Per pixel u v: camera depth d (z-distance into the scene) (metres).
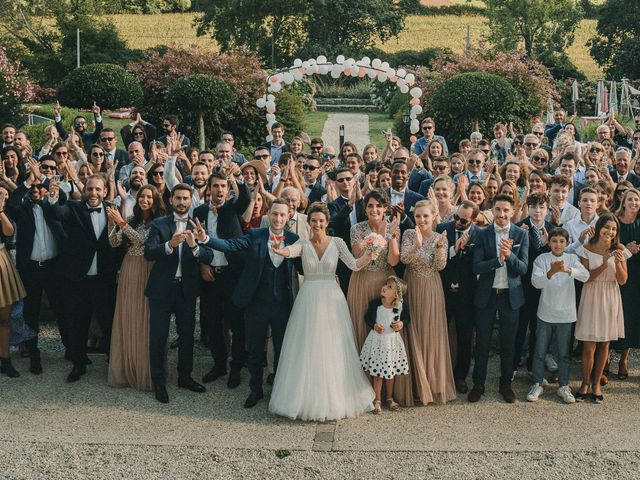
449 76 20.98
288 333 6.34
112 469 5.45
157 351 6.65
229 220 7.02
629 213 6.96
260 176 7.36
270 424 6.18
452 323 7.03
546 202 7.03
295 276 7.26
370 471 5.40
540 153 8.95
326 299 6.30
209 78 18.03
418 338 6.50
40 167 7.81
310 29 35.28
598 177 8.11
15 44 32.66
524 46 35.12
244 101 18.73
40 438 5.91
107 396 6.73
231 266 6.91
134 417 6.30
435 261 6.46
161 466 5.49
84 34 32.28
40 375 7.21
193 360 7.60
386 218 6.78
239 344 6.91
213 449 5.74
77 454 5.67
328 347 6.23
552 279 6.54
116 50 32.62
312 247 6.35
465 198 7.84
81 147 10.02
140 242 6.81
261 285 6.46
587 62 42.47
